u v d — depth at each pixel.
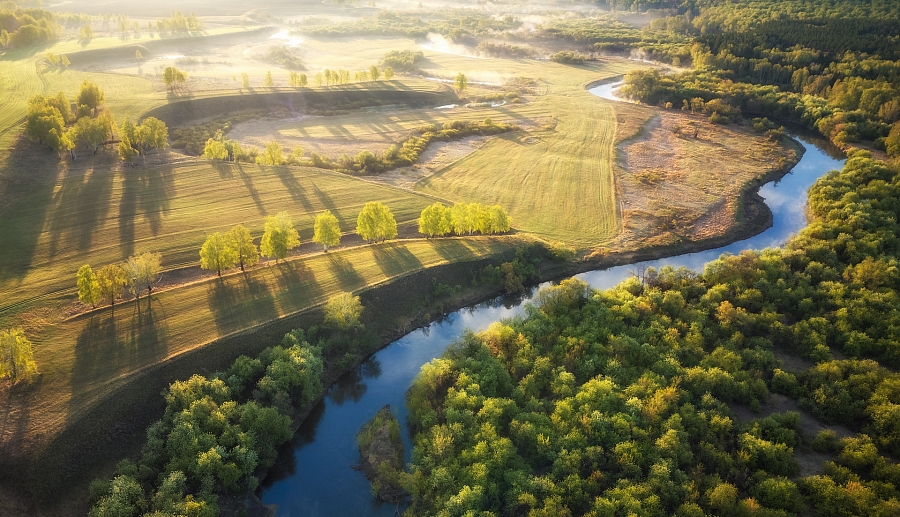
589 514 62.75
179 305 95.25
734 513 63.38
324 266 110.56
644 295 105.75
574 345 90.88
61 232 114.56
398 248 119.75
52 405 73.94
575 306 102.56
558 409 77.38
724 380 82.75
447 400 80.88
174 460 68.50
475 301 112.75
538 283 120.25
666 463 68.62
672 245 133.25
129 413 75.75
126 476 65.38
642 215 144.38
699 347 91.00
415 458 72.81
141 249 112.75
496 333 93.56
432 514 65.44
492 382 83.44
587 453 70.50
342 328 95.25
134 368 81.06
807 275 110.38
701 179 166.00
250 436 72.94
